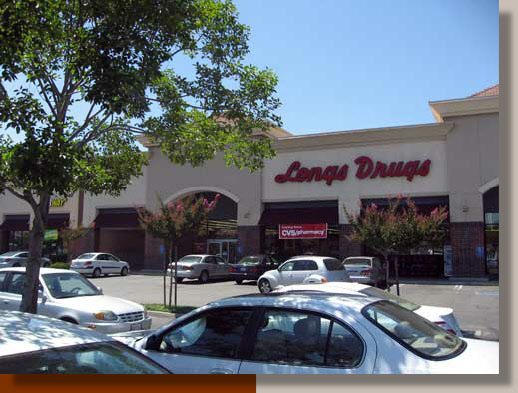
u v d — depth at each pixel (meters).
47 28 7.36
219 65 10.24
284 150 28.52
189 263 25.66
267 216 28.44
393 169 25.64
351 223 14.93
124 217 33.25
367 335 3.75
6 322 3.34
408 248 13.75
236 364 4.05
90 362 3.05
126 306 9.33
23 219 37.41
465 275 23.75
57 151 6.26
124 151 10.80
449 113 24.75
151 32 8.27
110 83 6.97
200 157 10.84
